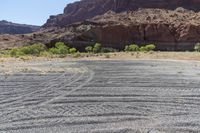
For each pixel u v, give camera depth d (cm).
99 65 3166
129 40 10100
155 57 4912
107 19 11869
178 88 1512
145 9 13488
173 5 14375
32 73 2255
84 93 1379
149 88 1524
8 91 1448
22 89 1505
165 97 1269
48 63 3481
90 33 9775
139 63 3472
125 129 804
